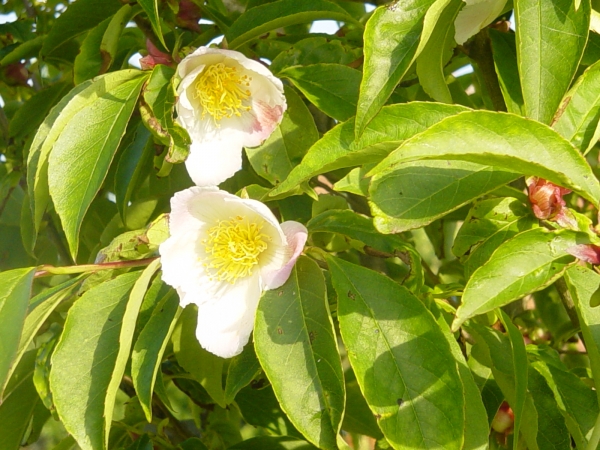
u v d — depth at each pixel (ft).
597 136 1.16
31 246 1.51
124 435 1.59
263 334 1.15
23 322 1.13
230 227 1.24
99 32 1.41
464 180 1.13
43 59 1.66
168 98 1.26
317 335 1.15
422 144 1.02
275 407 1.64
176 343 1.38
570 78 1.12
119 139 1.24
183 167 1.62
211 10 1.49
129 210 1.59
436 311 1.25
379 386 1.11
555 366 1.35
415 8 1.15
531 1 1.13
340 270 1.18
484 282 1.03
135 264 1.26
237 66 1.32
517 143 1.04
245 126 1.34
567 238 1.05
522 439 1.41
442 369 1.11
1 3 1.97
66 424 1.17
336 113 1.32
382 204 1.13
